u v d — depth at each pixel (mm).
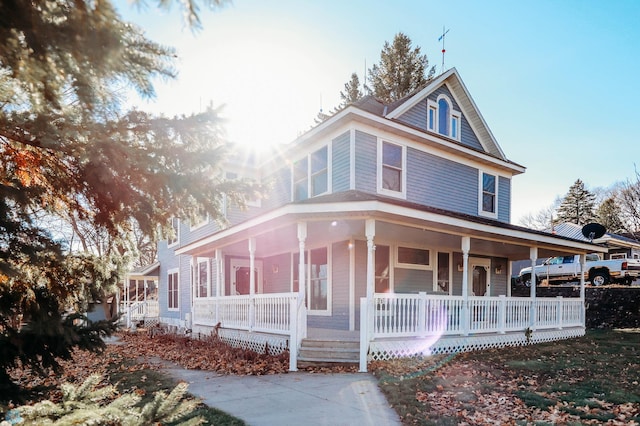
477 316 10406
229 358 9461
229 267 15766
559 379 7031
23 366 3146
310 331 10844
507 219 16094
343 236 11438
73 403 2303
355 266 11227
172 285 20844
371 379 7250
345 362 8383
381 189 11797
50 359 3238
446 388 6406
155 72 2158
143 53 2104
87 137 2689
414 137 12695
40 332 3006
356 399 5965
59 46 1800
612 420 4953
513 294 22500
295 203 8391
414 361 8430
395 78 31109
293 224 9562
